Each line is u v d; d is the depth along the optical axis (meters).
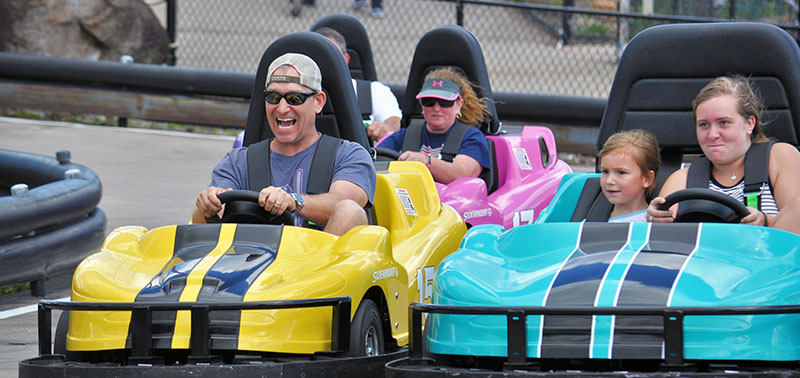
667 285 12.07
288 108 16.17
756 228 13.20
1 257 21.03
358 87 27.33
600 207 15.59
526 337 12.02
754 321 11.62
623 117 17.78
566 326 11.99
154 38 55.75
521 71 58.78
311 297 13.49
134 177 35.97
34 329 19.58
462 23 43.75
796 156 14.77
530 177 24.72
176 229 14.99
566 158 40.56
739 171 14.92
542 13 69.75
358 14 75.75
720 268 12.45
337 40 26.38
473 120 24.14
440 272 13.48
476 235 14.66
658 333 11.70
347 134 18.94
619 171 14.95
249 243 14.68
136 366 12.74
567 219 16.19
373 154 19.34
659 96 17.53
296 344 13.40
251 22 71.81
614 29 64.62
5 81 46.69
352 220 15.70
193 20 72.75
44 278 22.62
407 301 16.23
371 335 14.73
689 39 17.30
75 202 23.53
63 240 22.94
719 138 14.68
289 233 14.77
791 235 13.13
